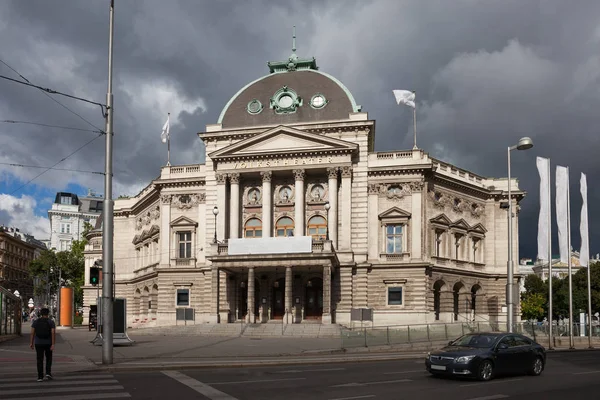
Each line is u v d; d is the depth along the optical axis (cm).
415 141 6425
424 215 6256
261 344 4369
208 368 2812
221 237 6481
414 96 6506
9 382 2175
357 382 2275
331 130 6456
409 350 4116
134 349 3856
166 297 6744
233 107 6944
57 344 4353
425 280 6106
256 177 6631
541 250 5016
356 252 6259
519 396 1972
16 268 17350
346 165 6300
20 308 5838
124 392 1934
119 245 8512
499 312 6875
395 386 2178
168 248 6831
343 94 6725
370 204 6347
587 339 5203
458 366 2373
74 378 2325
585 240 5366
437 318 6412
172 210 6912
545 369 2898
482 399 1898
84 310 9762
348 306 6156
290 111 6731
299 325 5609
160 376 2420
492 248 7006
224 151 6500
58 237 19500
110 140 2923
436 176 6450
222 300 6266
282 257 5856
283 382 2248
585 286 11206
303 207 6384
